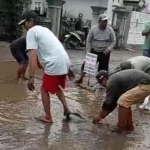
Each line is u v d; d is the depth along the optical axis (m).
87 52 8.23
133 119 6.18
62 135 5.19
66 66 5.53
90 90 7.77
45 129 5.34
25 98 6.73
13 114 5.84
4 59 10.62
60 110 6.22
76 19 17.73
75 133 5.30
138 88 5.38
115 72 5.89
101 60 8.38
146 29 9.15
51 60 5.39
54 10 14.96
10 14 14.66
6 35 14.80
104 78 5.59
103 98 7.31
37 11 18.23
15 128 5.29
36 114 5.92
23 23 5.59
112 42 8.33
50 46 5.42
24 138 4.97
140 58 6.72
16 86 7.54
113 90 5.44
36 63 5.38
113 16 18.23
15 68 9.45
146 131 5.70
